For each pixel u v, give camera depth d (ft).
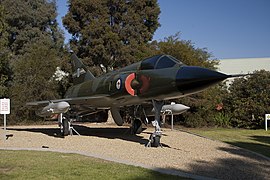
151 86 36.81
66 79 89.86
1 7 77.82
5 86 83.76
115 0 82.28
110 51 81.35
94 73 81.41
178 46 71.51
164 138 46.62
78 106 50.67
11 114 83.30
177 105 48.01
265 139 48.96
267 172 24.70
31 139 44.45
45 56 88.84
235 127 75.31
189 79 32.17
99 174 21.93
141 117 49.44
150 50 78.59
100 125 77.36
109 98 44.55
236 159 29.96
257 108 72.18
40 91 86.74
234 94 77.97
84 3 81.20
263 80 74.95
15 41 132.46
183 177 21.47
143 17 85.87
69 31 86.33
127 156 30.55
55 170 23.07
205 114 74.74
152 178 21.02
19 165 24.75
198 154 32.40
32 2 138.21
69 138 46.47
